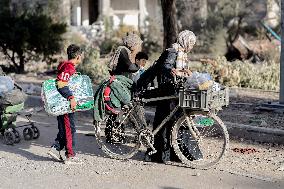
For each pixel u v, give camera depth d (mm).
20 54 27250
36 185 10234
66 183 10320
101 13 50156
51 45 27703
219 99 10883
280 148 12789
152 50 34469
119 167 11289
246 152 12344
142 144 11555
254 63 31219
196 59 31859
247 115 15914
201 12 40312
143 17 52344
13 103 13156
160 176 10664
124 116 11867
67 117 11477
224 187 10008
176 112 11273
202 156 11594
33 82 23031
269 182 10312
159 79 11398
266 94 20438
